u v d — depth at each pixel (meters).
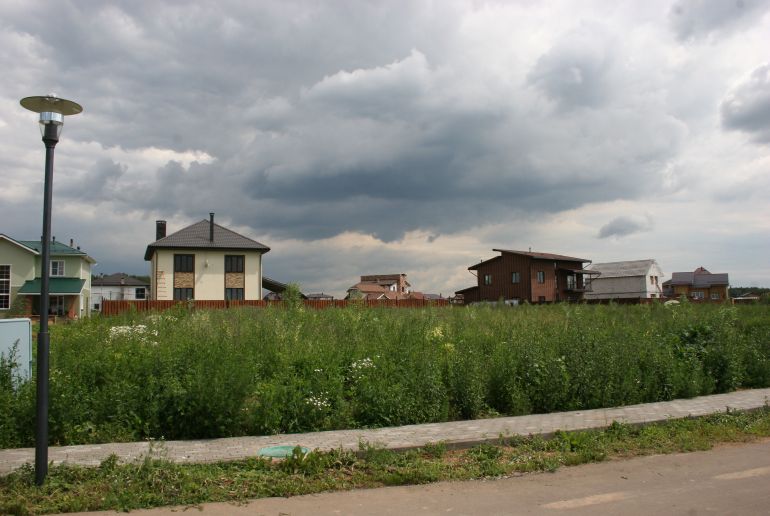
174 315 16.91
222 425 7.94
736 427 8.91
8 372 8.45
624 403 10.47
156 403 8.05
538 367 10.34
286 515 5.15
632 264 74.94
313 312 19.94
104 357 9.72
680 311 19.61
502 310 24.50
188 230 51.06
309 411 8.49
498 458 7.07
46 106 5.86
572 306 26.48
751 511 5.23
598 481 6.24
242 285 50.25
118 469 6.09
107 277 86.25
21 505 5.12
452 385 9.73
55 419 7.56
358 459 6.81
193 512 5.21
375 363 10.17
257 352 10.91
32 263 43.59
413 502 5.53
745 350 13.45
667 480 6.27
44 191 5.88
